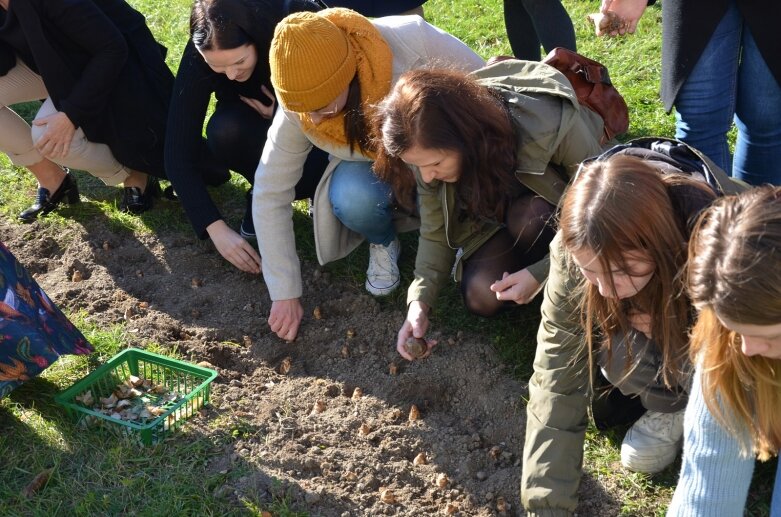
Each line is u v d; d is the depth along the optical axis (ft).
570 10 18.13
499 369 10.28
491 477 9.03
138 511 8.52
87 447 9.19
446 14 18.58
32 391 9.90
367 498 8.79
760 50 9.94
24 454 9.13
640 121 14.46
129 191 13.37
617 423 9.24
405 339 9.77
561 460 7.67
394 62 9.79
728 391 6.01
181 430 9.43
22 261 12.48
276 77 9.02
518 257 9.98
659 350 7.59
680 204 6.51
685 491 6.63
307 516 8.50
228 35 10.00
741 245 5.17
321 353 10.86
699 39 10.09
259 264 11.64
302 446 9.29
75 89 11.78
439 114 8.11
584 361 7.70
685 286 6.20
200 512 8.50
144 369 10.22
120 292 11.81
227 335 11.08
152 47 12.94
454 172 8.55
